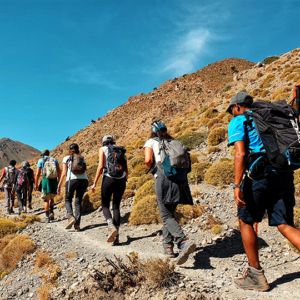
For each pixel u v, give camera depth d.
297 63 25.80
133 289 3.24
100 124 87.12
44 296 3.40
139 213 5.87
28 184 8.57
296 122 2.56
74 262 4.21
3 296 3.70
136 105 91.56
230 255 3.77
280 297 2.61
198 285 3.04
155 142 3.91
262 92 20.66
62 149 78.25
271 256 3.62
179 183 3.66
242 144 2.66
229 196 6.16
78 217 5.95
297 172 6.39
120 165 4.91
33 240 5.36
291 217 2.56
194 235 4.68
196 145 13.62
